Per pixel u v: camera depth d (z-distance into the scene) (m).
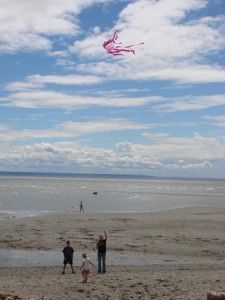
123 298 20.42
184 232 43.62
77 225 48.03
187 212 66.06
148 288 22.14
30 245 35.50
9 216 58.34
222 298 18.31
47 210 70.25
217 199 109.62
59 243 36.56
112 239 38.72
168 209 74.19
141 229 45.53
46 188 167.88
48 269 27.12
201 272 26.50
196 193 145.00
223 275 25.61
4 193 121.62
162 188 197.88
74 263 29.28
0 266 28.05
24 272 26.23
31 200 95.00
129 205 84.94
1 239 37.94
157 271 26.72
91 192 139.25
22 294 20.56
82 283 23.05
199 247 35.69
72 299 20.23
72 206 80.19
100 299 20.31
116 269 27.31
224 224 50.03
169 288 22.16
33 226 46.59
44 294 20.88
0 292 20.30
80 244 36.31
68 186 199.00
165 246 35.81
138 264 29.22
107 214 61.25
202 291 21.64
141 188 190.88
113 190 159.75
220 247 35.97
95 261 30.03
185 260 30.94
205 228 46.72
